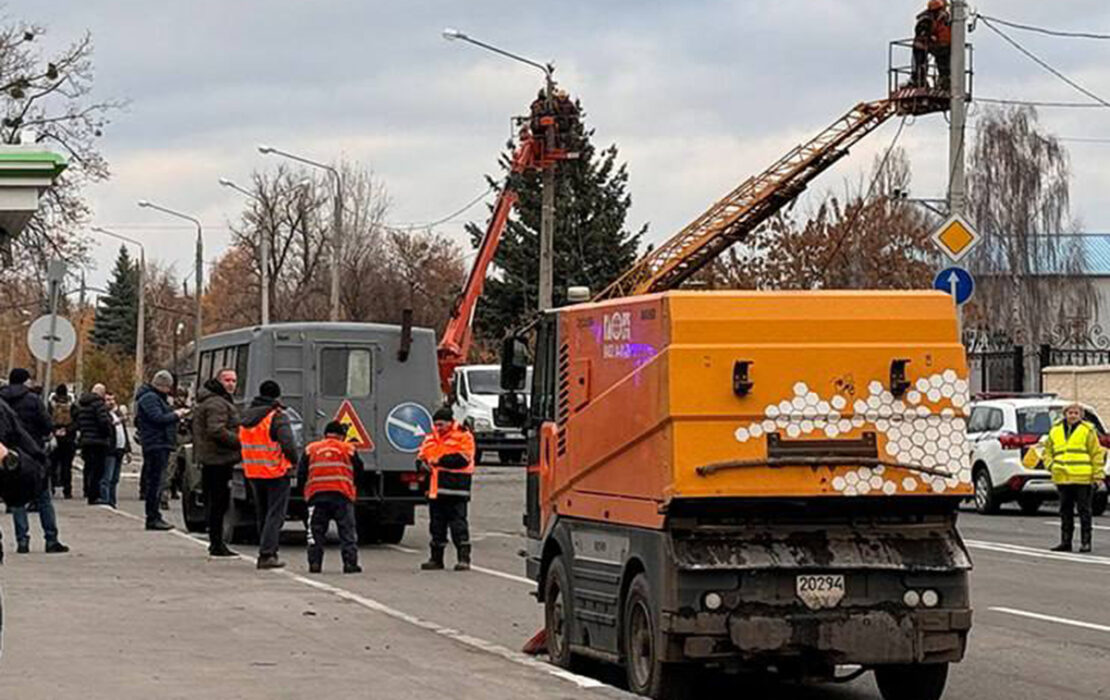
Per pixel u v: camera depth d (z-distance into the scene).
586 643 16.34
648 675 14.58
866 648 14.20
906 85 51.62
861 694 16.25
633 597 14.90
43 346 36.31
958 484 14.33
